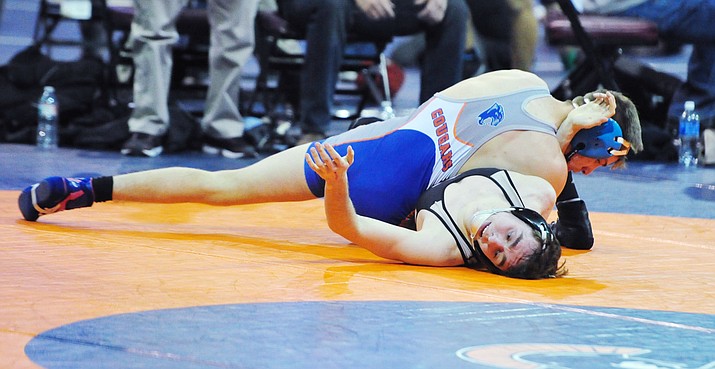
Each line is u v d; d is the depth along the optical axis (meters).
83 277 7.56
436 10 18.33
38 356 5.38
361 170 9.73
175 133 18.70
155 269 8.01
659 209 14.02
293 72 21.72
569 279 8.48
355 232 8.45
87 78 19.78
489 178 9.11
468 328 6.34
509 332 6.28
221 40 18.06
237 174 10.09
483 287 7.88
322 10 17.70
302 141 18.11
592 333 6.35
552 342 6.06
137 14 17.89
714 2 20.30
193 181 10.08
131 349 5.55
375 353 5.64
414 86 30.19
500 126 9.59
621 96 10.09
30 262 8.10
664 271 9.09
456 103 9.75
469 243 8.73
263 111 23.17
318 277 7.96
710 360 5.75
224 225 10.89
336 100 26.03
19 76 19.47
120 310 6.48
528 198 9.05
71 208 10.26
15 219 10.41
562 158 9.69
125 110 19.83
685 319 6.93
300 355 5.54
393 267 8.63
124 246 9.10
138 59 17.97
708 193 16.00
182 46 22.09
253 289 7.34
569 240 10.30
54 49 30.52
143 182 10.11
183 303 6.75
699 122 20.61
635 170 19.09
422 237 8.73
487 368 5.43
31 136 19.50
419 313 6.73
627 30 20.75
